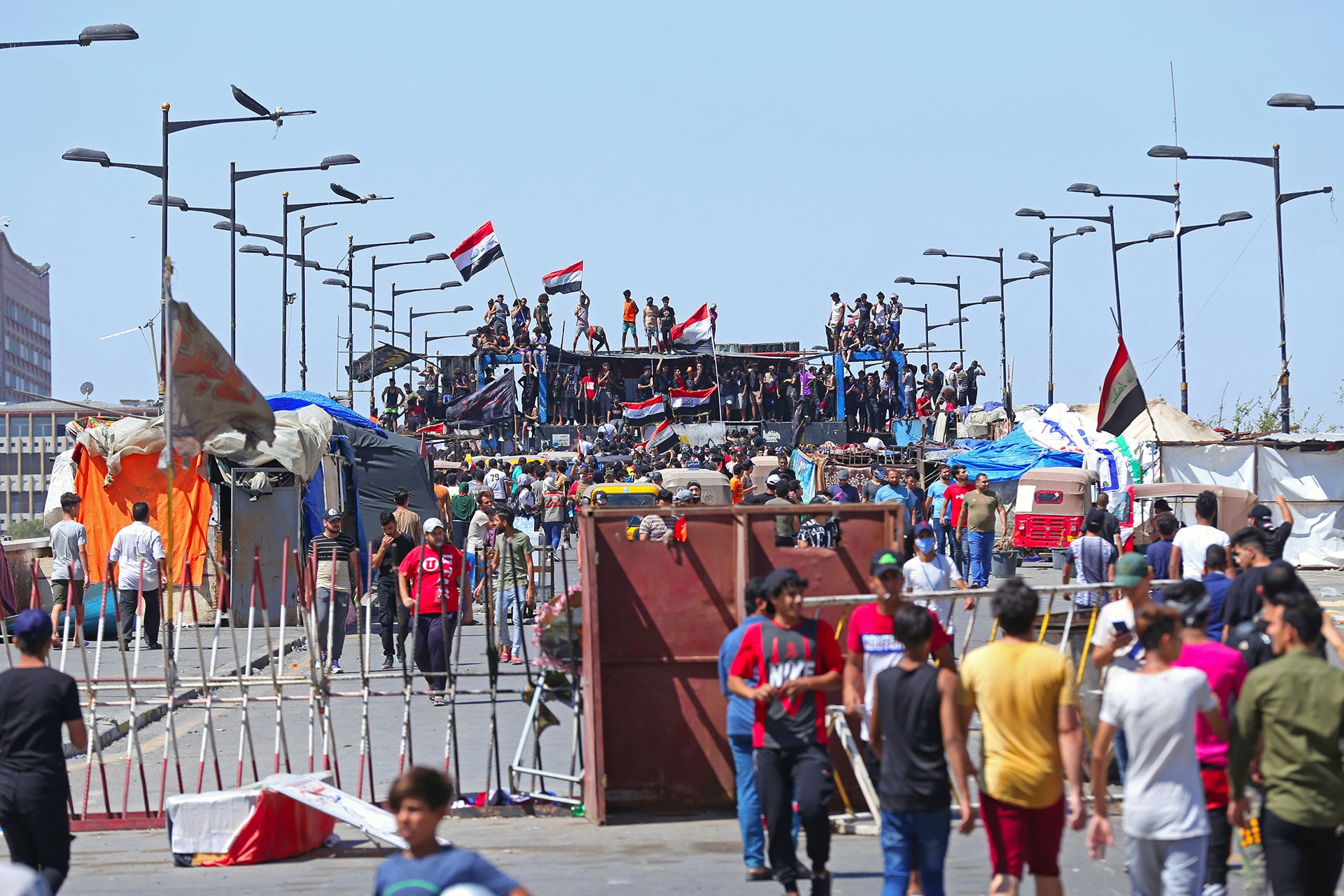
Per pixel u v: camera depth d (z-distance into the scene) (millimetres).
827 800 23578
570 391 186750
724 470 124312
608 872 26312
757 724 24312
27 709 23125
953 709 20594
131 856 29047
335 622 51688
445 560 47688
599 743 30609
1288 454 99375
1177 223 133250
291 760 38531
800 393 188625
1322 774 19422
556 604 32750
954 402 177750
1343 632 59250
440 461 148875
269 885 26109
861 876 25688
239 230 134500
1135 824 19594
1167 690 19531
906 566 35656
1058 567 95562
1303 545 97938
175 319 32031
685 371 192500
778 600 24375
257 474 69000
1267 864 19906
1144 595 24172
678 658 31281
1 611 65125
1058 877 20344
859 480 118312
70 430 75062
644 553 31375
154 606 59844
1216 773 22125
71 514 61938
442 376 192250
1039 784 20188
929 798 20672
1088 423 113500
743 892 24641
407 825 14289
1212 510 39531
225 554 70875
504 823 31141
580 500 99062
